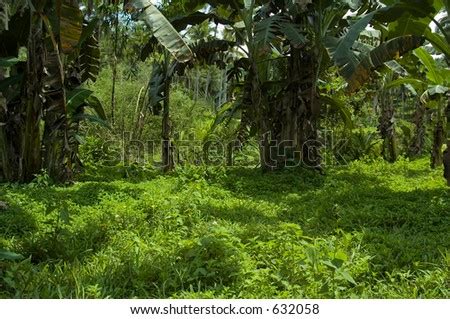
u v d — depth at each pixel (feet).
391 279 14.87
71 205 25.43
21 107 32.50
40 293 13.29
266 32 36.01
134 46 55.11
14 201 25.26
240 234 19.45
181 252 16.30
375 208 25.58
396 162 55.62
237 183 35.70
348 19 42.29
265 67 43.98
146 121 66.85
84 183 33.94
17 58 31.53
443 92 42.39
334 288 13.97
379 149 62.69
